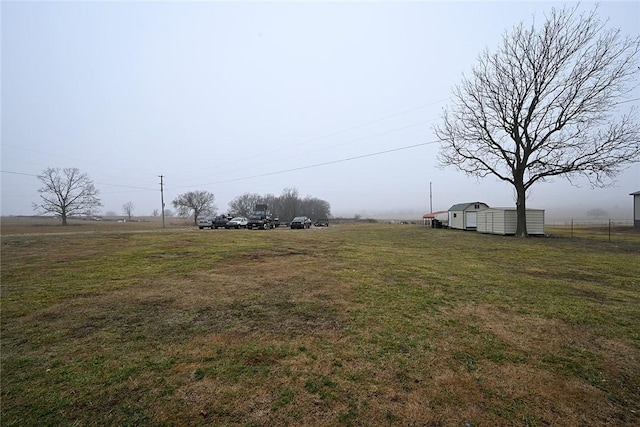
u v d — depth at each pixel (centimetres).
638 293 615
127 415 245
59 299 565
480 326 433
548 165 1831
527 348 366
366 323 442
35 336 401
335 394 272
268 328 424
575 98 1773
